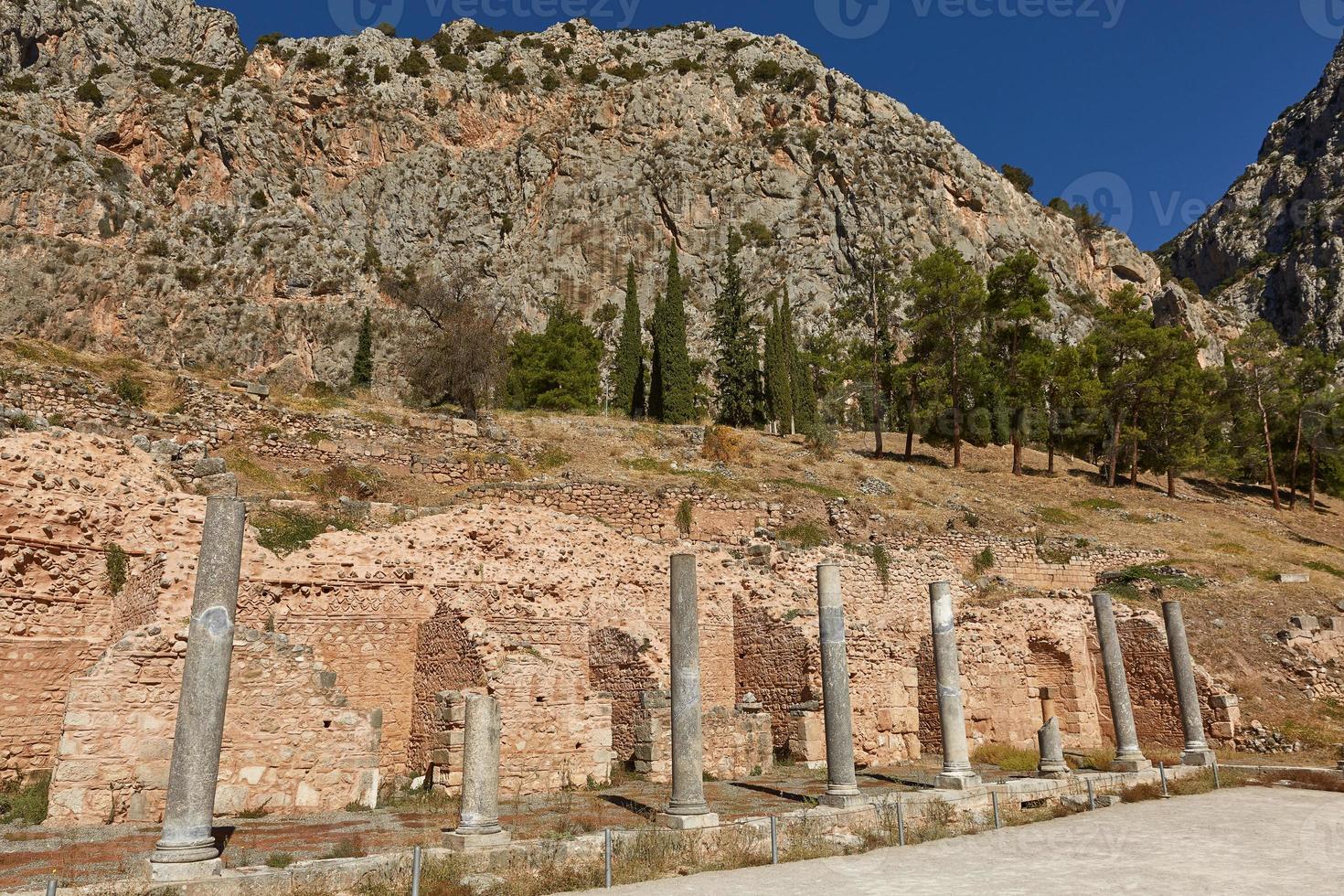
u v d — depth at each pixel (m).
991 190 169.88
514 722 16.06
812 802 15.21
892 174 161.25
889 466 54.75
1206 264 193.88
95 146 123.56
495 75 173.38
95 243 108.69
